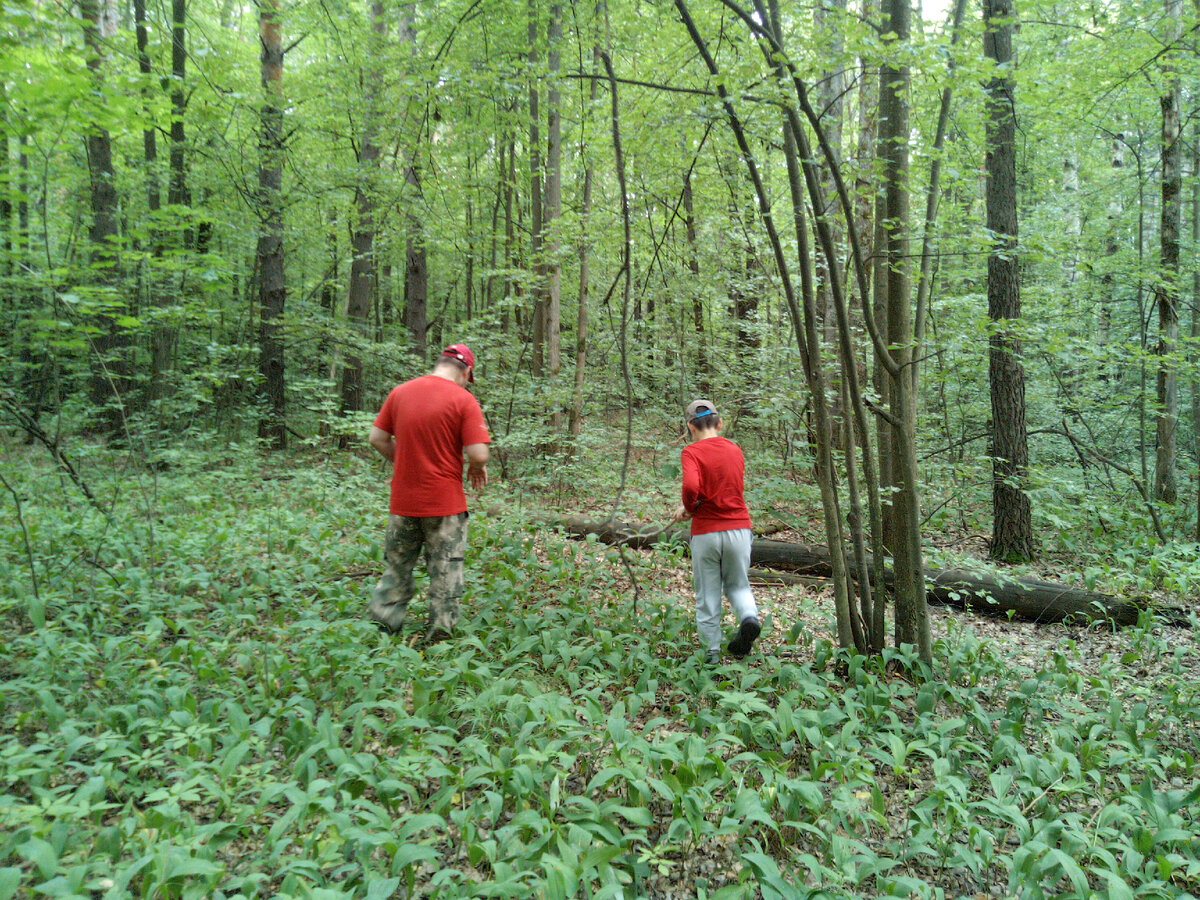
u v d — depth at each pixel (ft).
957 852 8.11
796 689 11.85
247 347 28.55
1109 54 24.17
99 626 12.23
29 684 9.55
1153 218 37.24
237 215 30.66
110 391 31.22
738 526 13.56
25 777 8.38
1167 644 16.03
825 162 12.68
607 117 18.67
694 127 14.75
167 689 9.94
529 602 16.15
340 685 10.57
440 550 13.15
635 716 11.30
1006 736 10.25
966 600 17.66
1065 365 28.09
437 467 13.17
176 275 28.45
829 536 13.57
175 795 7.64
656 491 26.89
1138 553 22.00
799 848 8.66
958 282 26.84
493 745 9.95
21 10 14.23
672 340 32.12
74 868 6.30
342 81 33.86
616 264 38.65
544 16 23.43
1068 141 36.29
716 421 14.14
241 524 19.08
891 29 12.78
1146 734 11.37
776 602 18.07
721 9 15.44
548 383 31.55
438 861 8.00
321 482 24.12
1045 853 7.76
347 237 40.11
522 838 8.03
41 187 19.98
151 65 17.53
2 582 13.29
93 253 27.55
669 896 7.91
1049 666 14.73
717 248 29.43
